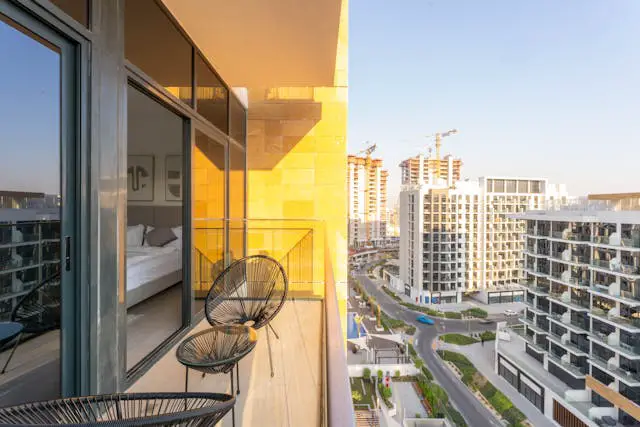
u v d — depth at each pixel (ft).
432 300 164.25
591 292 74.13
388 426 72.23
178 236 14.32
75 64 5.82
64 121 5.61
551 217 85.51
